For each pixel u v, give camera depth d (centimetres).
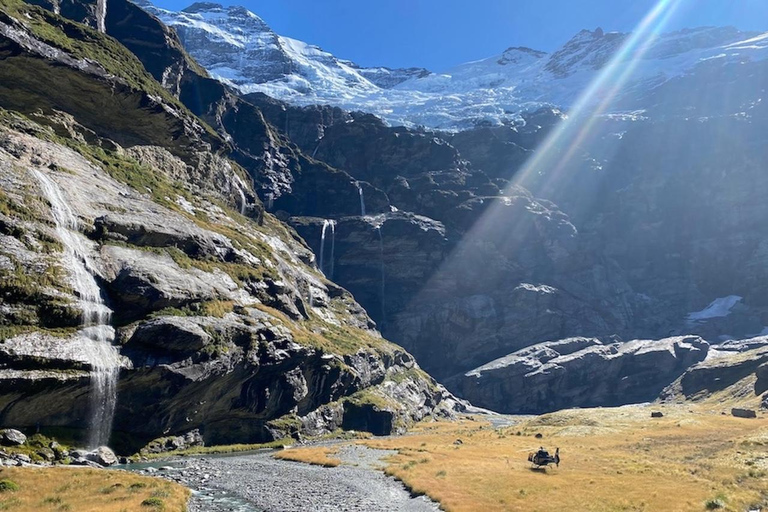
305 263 18450
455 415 17462
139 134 12219
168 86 19288
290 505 4303
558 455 6481
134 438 6856
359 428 11462
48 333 5784
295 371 9875
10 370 5275
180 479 5291
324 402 11112
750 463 5906
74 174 8275
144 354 6781
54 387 5625
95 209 7812
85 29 12425
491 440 9512
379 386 13950
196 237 9338
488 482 5109
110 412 6500
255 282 10556
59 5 16038
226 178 15738
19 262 5897
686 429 9581
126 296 6962
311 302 15012
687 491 4634
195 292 8044
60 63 9775
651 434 9169
